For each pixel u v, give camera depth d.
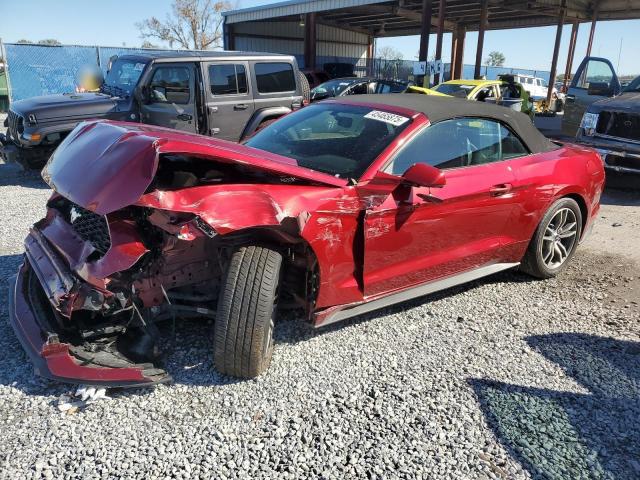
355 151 3.59
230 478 2.37
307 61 27.19
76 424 2.67
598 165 5.04
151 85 8.52
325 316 3.31
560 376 3.24
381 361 3.34
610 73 10.47
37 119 8.05
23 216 6.51
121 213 2.93
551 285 4.73
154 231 3.03
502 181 4.06
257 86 8.94
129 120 8.45
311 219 3.04
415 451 2.57
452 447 2.60
